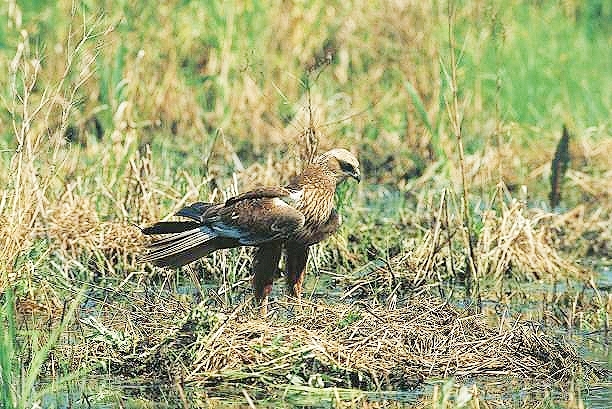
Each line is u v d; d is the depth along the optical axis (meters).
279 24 23.61
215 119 22.64
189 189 17.27
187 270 14.66
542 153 21.77
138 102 22.09
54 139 17.02
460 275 16.06
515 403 11.22
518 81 23.95
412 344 12.39
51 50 21.77
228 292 14.36
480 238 16.55
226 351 11.84
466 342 12.48
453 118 17.39
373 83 23.25
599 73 25.17
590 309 14.65
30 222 14.54
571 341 13.37
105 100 21.03
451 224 17.17
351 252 16.73
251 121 22.30
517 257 16.48
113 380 11.75
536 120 23.64
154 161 19.33
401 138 22.02
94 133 20.48
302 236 13.30
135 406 11.01
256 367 11.75
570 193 20.45
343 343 12.16
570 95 24.09
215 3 23.53
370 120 21.62
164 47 23.02
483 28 22.58
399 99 22.69
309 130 16.48
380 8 23.50
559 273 16.52
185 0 23.58
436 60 22.69
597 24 26.98
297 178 13.41
